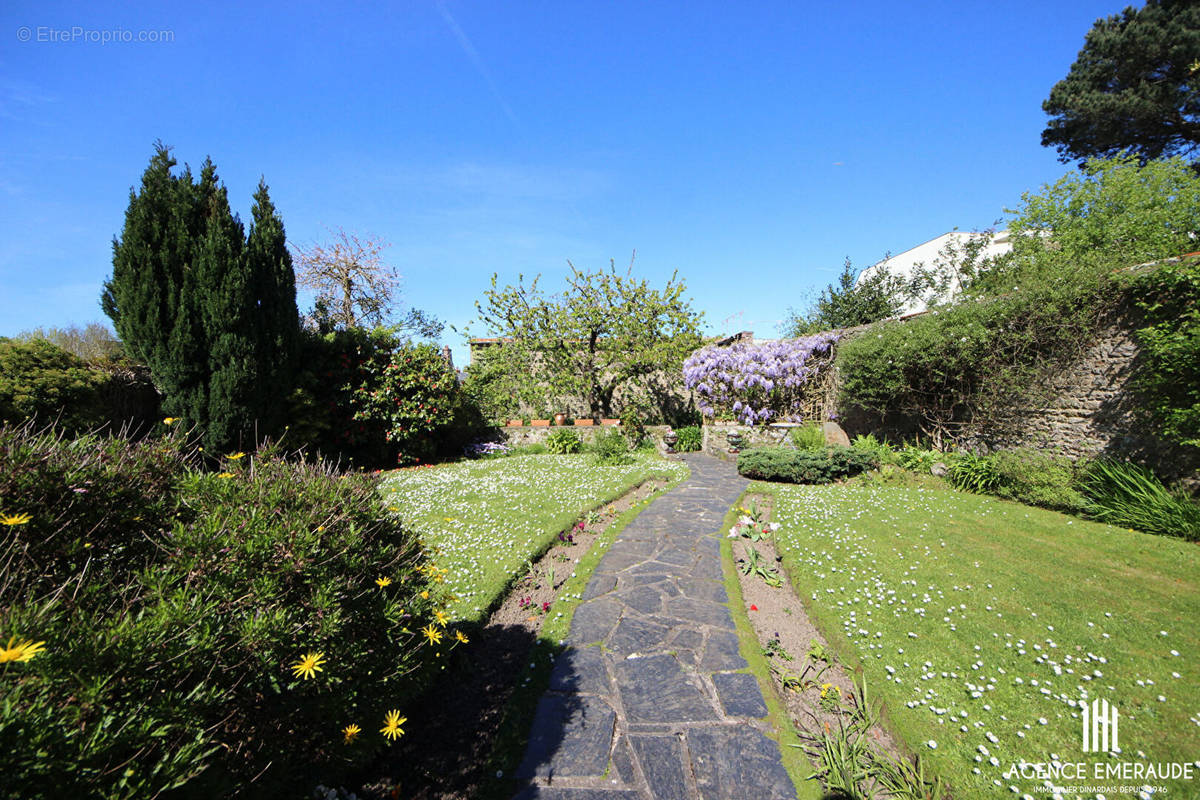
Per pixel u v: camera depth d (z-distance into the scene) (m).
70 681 1.30
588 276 14.69
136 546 2.00
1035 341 7.41
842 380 11.54
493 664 3.43
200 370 8.00
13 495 1.72
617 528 6.39
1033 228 13.70
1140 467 6.12
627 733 2.72
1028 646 3.43
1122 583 4.31
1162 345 5.59
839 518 6.36
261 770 1.84
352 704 2.13
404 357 11.29
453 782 2.42
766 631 3.89
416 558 2.82
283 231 9.15
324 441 10.46
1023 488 7.03
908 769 2.43
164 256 7.75
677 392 16.27
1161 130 14.02
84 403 7.10
